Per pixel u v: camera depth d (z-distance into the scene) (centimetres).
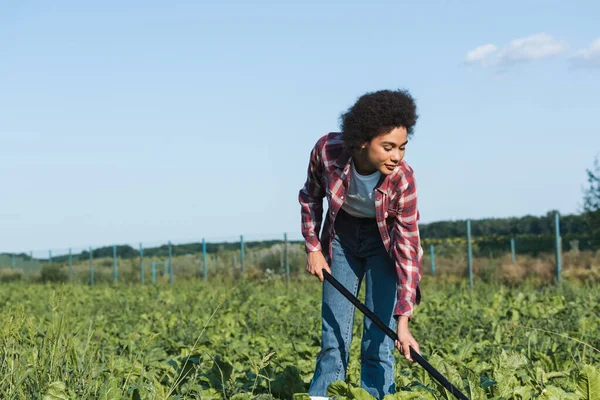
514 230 3334
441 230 3606
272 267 2403
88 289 2288
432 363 513
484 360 607
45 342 486
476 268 2070
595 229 2089
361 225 459
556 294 1270
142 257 2825
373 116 402
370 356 450
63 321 515
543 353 597
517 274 1847
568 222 2552
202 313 1132
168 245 2827
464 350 634
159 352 661
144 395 443
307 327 900
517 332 730
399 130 404
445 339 764
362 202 444
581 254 1942
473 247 2553
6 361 467
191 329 816
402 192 434
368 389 446
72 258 3416
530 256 2203
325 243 470
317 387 458
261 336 815
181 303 1315
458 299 1274
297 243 2475
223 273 2520
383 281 454
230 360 635
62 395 427
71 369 475
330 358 461
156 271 2911
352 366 578
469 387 427
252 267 2466
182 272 2733
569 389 470
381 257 457
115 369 536
